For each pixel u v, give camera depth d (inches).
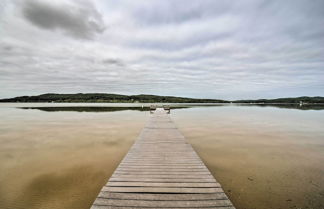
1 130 461.4
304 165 229.0
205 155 267.3
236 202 148.6
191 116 853.8
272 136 399.5
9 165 228.1
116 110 1263.5
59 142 340.5
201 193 118.2
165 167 160.7
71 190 168.4
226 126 539.8
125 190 120.9
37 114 931.3
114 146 315.3
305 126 544.4
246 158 254.8
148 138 271.1
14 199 153.1
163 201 109.7
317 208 140.4
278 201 149.5
